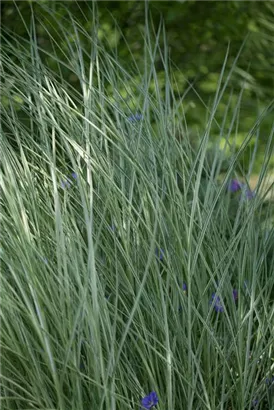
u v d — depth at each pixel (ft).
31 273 7.71
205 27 25.02
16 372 7.94
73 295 8.14
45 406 7.89
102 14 22.80
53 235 8.46
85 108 9.66
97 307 7.55
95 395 7.95
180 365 8.46
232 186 13.37
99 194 9.33
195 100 22.71
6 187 8.54
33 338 7.95
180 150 9.95
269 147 9.88
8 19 20.56
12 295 7.88
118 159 10.29
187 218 9.45
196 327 8.99
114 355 8.11
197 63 24.14
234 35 25.22
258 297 9.00
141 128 9.78
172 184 9.22
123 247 9.03
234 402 8.98
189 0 25.23
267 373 9.11
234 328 9.05
